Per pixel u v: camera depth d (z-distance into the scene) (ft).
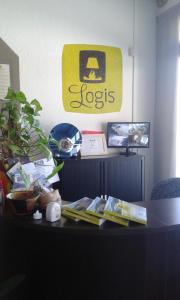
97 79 9.69
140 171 9.32
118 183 9.01
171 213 4.33
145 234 4.05
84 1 9.26
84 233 3.67
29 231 4.55
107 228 3.69
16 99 5.37
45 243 4.54
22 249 4.65
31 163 5.26
